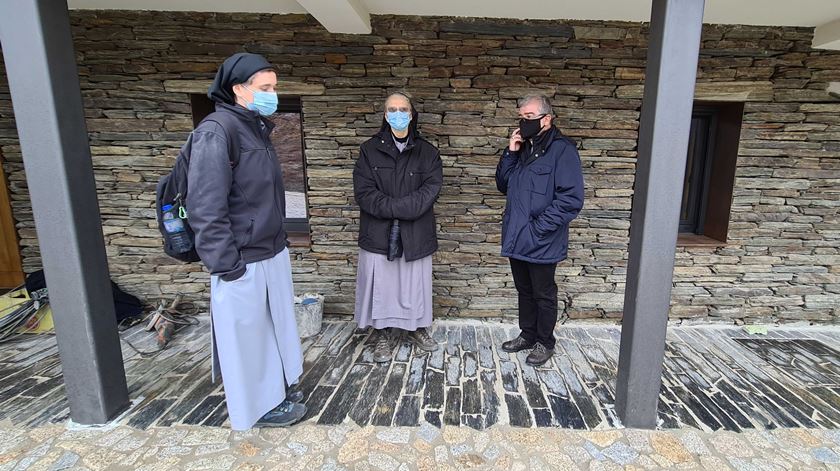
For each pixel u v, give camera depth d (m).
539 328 2.45
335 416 1.97
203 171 1.48
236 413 1.69
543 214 2.20
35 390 2.18
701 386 2.27
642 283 1.79
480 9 2.54
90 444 1.78
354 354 2.58
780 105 2.76
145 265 3.07
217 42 2.74
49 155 1.67
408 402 2.08
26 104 1.63
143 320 3.02
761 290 3.04
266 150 1.71
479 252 2.99
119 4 2.59
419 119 2.82
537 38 2.71
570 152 2.19
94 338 1.83
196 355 2.57
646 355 1.85
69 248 1.74
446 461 1.70
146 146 2.88
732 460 1.71
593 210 2.91
